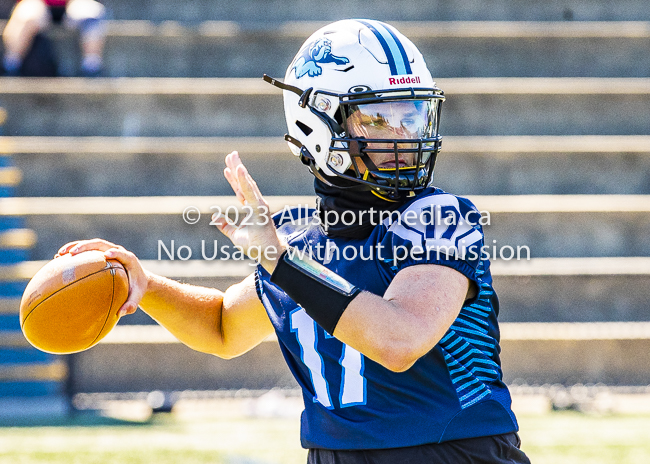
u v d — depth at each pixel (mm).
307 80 6781
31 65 24812
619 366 18750
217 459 14016
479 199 22016
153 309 7738
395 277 5867
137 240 20625
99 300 6965
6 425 16531
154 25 27125
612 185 22594
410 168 6527
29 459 14078
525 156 22531
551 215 21078
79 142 23422
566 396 17953
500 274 19766
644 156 22562
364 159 6418
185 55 25641
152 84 24625
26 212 20484
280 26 26828
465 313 6215
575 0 27047
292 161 22297
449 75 25375
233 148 22203
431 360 6070
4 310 19328
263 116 23844
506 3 27156
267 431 15930
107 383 18453
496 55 25391
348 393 6305
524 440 15250
